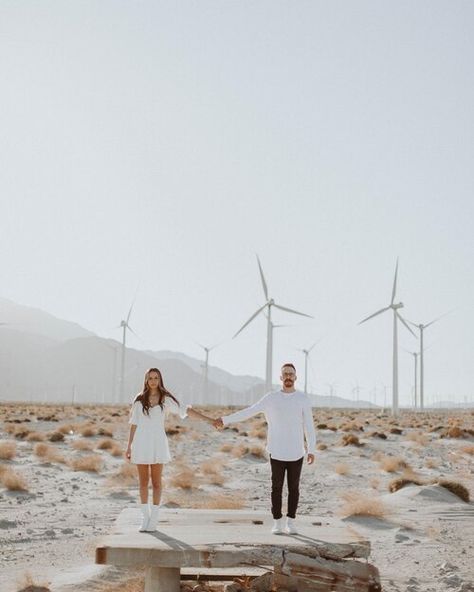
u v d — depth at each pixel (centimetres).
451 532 1645
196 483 2388
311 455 1112
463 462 3372
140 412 1124
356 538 1065
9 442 3522
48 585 1138
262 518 1243
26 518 1766
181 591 1064
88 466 2748
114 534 1077
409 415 10050
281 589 987
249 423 6272
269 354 7950
